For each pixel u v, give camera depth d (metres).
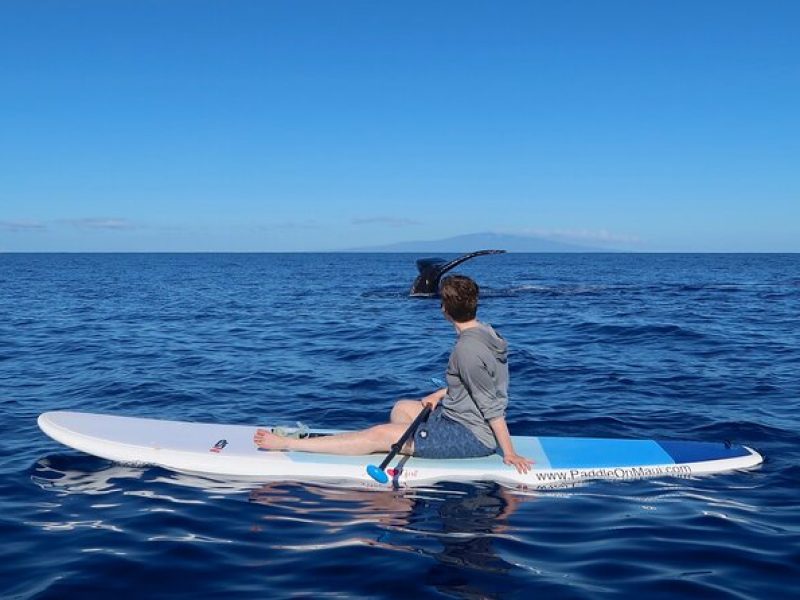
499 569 3.66
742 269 62.47
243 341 13.67
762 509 4.57
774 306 20.75
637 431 6.70
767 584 3.52
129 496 4.76
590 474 5.15
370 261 116.12
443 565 3.70
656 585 3.49
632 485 5.00
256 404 8.06
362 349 12.45
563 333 14.38
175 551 3.88
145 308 21.64
